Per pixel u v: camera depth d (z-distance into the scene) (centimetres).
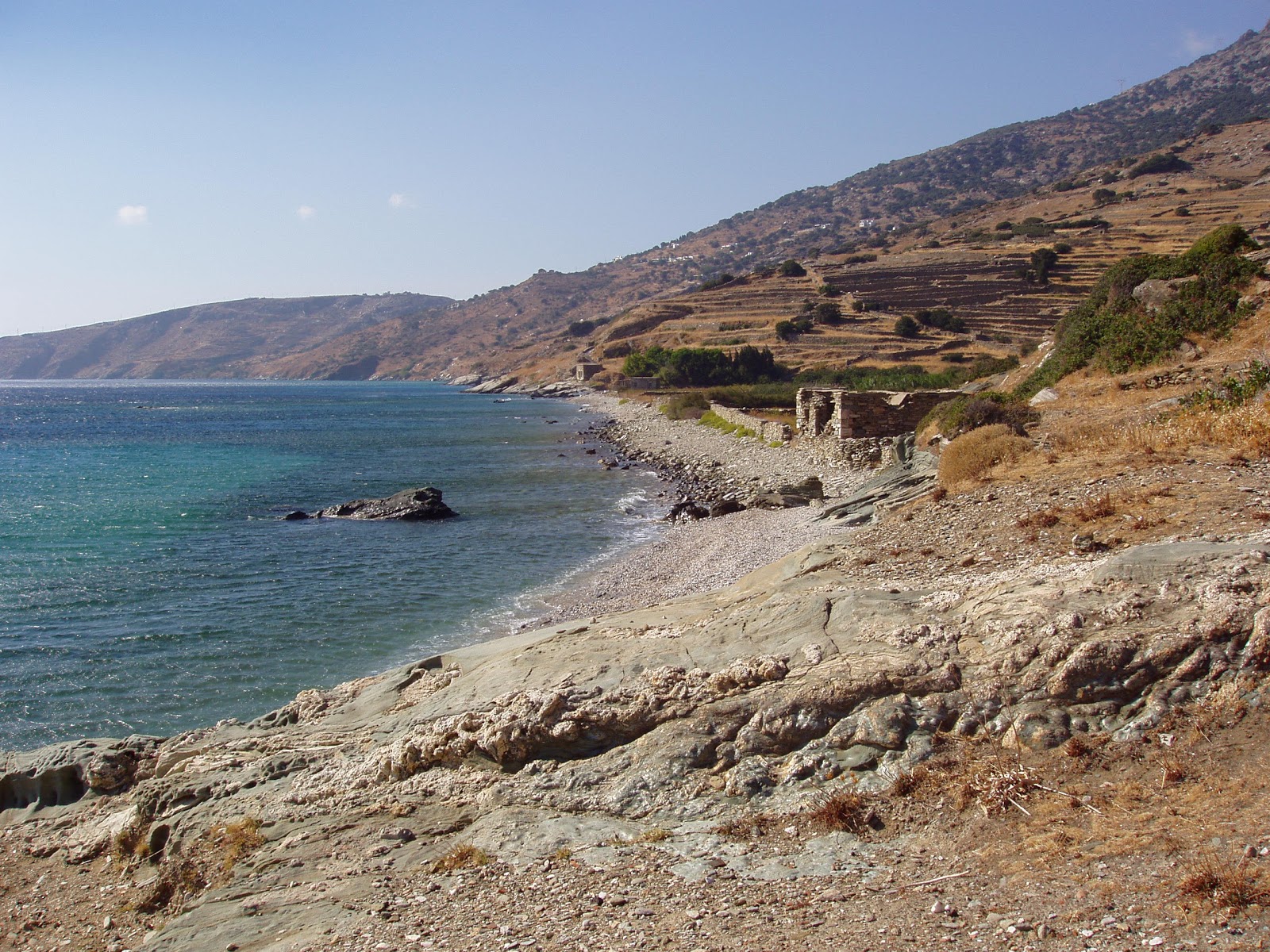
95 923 990
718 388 9788
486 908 768
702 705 966
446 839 927
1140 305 3000
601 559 2920
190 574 2733
